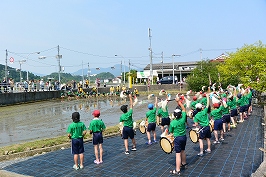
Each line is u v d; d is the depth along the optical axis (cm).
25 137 1422
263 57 2314
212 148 1030
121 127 1009
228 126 1356
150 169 820
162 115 1218
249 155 920
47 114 2309
